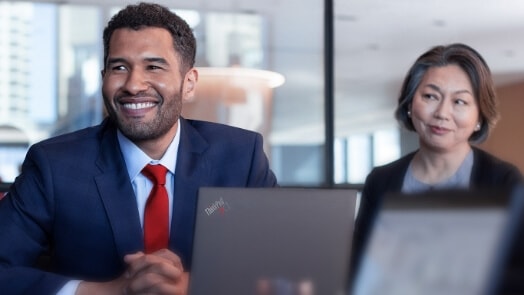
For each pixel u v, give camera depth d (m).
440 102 2.00
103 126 1.83
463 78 2.00
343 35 4.70
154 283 1.33
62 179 1.69
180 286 1.36
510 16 4.84
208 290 1.23
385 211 0.73
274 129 4.49
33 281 1.52
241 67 4.40
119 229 1.65
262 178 1.88
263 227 1.25
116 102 1.64
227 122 4.02
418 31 4.77
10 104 4.34
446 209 0.67
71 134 1.83
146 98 1.63
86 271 1.66
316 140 4.59
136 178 1.71
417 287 0.66
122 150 1.73
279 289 1.22
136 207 1.68
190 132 1.84
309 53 4.67
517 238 0.60
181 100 1.69
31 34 4.38
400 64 4.75
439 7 4.78
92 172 1.71
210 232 1.25
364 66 4.71
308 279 1.22
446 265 0.65
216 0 4.54
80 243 1.67
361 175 4.62
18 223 1.69
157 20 1.66
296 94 4.61
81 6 4.39
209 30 4.54
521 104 4.71
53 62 4.39
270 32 4.62
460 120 1.99
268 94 4.36
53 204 1.68
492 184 1.93
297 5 4.65
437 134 2.00
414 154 2.14
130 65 1.63
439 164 2.03
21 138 4.34
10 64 4.36
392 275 0.69
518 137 4.57
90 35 4.41
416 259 0.68
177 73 1.67
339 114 4.66
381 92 4.71
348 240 1.23
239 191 1.27
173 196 1.71
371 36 4.72
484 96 2.02
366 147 4.64
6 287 1.54
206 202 1.26
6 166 4.31
